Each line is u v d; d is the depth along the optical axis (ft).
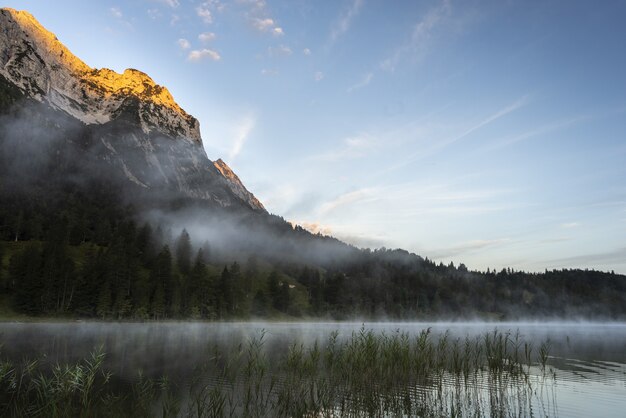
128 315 465.06
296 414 75.36
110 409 79.15
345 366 94.89
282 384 98.73
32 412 70.18
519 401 91.45
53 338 237.86
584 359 182.70
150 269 611.47
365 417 75.61
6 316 388.98
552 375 130.93
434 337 267.39
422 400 89.04
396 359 98.94
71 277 453.17
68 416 64.28
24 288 411.95
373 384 92.02
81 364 140.15
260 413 78.79
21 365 131.44
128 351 184.24
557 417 81.56
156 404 86.33
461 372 123.85
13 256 467.52
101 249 530.27
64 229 612.29
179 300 512.22
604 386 115.03
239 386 102.78
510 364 115.75
